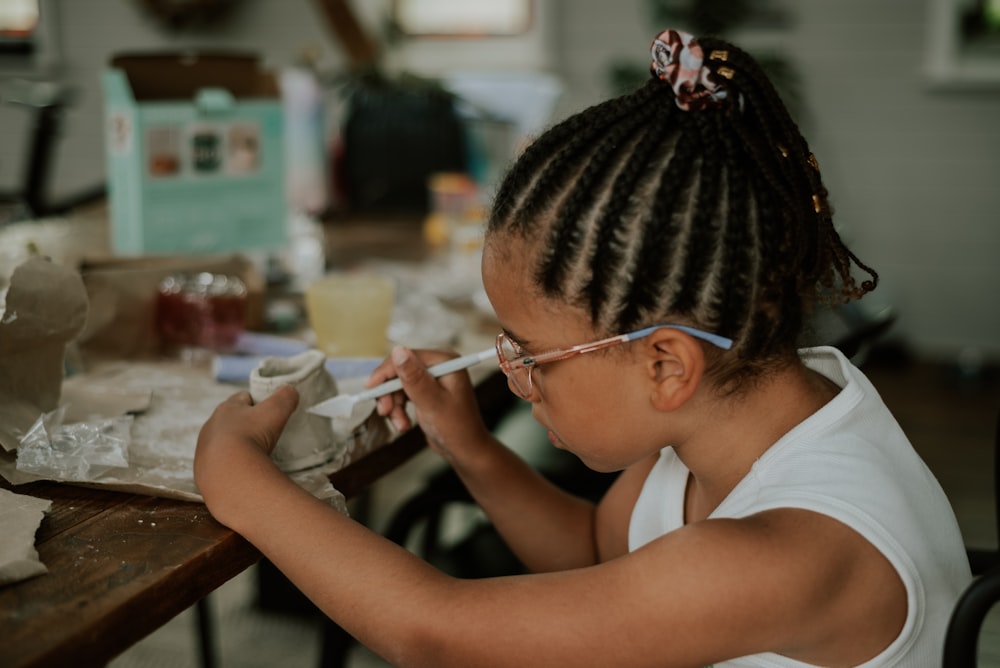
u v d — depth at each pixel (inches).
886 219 150.5
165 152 61.0
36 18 179.0
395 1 165.8
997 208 145.7
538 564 41.2
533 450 62.2
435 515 58.8
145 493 32.0
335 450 36.4
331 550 29.1
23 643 23.0
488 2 162.4
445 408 38.5
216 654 71.0
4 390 34.9
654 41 28.6
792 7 146.6
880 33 144.4
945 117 144.8
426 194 105.4
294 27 170.2
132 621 25.4
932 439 118.4
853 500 27.3
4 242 68.9
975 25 142.7
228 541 29.2
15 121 180.2
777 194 28.0
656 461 38.5
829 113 148.9
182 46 175.5
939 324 151.6
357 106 111.0
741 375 29.5
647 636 26.1
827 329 40.3
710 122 27.6
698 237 27.0
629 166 27.3
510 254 29.4
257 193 66.1
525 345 30.1
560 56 160.1
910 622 27.1
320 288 49.1
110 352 47.0
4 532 28.0
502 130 130.0
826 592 26.0
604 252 27.4
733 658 26.6
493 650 27.1
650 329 27.9
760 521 27.0
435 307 58.5
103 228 77.6
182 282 51.2
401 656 28.2
